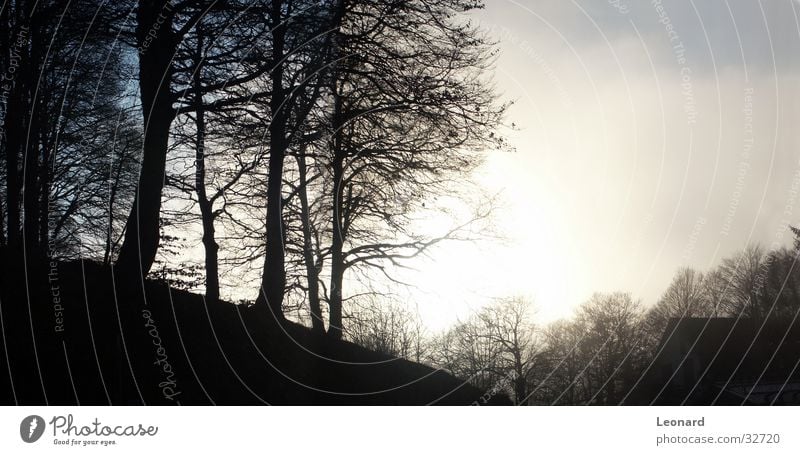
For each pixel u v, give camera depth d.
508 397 23.22
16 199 17.86
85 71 19.88
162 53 15.84
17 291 13.46
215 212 23.17
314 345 18.78
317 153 22.47
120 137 20.72
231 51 17.55
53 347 12.55
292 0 18.00
